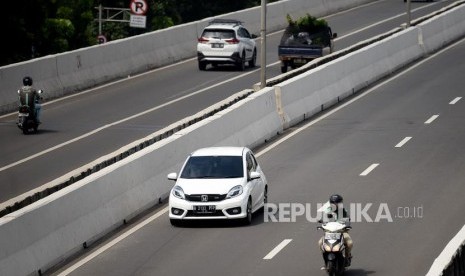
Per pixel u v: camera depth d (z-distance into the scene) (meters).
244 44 74.06
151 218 33.84
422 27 78.56
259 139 47.16
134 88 65.19
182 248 29.59
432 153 43.94
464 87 62.72
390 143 46.50
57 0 85.56
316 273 26.25
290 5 101.69
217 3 122.38
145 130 50.94
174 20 113.06
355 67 63.09
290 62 72.00
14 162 43.84
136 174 34.81
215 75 71.06
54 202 28.94
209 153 34.03
